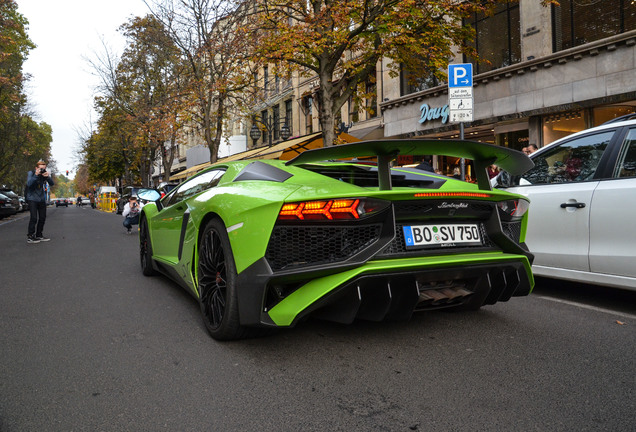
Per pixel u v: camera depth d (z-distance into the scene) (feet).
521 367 8.09
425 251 8.57
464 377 7.67
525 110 41.45
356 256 7.96
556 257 13.04
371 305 8.25
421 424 6.16
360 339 9.62
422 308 8.96
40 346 9.39
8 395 7.10
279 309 7.93
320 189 8.37
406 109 53.62
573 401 6.79
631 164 11.65
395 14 35.45
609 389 7.19
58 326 10.82
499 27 44.47
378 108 59.67
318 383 7.47
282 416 6.40
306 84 74.13
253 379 7.64
